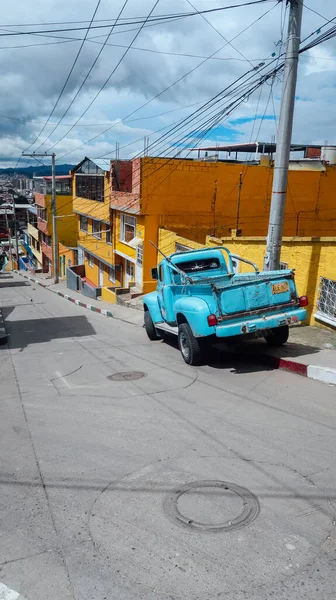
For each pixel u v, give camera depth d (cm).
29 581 358
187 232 2275
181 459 541
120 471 525
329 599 322
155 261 2316
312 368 821
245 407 697
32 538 412
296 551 371
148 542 394
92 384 907
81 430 659
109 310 2184
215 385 823
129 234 2614
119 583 349
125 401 774
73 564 374
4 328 1827
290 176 2273
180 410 707
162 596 334
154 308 1205
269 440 575
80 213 3581
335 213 2388
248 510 429
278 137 1014
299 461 516
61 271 4784
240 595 330
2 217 8894
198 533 401
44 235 5478
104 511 447
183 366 980
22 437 654
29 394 880
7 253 9106
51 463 560
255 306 870
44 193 5219
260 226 2391
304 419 634
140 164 2189
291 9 962
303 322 1156
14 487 508
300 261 1151
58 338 1565
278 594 329
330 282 1078
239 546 380
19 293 3588
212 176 2284
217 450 557
